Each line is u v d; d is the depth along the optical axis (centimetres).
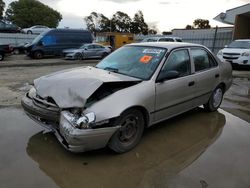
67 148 352
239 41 1495
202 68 537
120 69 463
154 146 422
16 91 753
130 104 376
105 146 373
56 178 331
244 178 342
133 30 9869
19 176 332
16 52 2312
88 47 2039
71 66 1498
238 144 439
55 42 2102
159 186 321
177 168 361
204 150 415
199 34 2638
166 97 440
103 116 349
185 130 491
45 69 1320
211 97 576
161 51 468
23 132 459
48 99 387
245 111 620
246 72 1330
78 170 350
